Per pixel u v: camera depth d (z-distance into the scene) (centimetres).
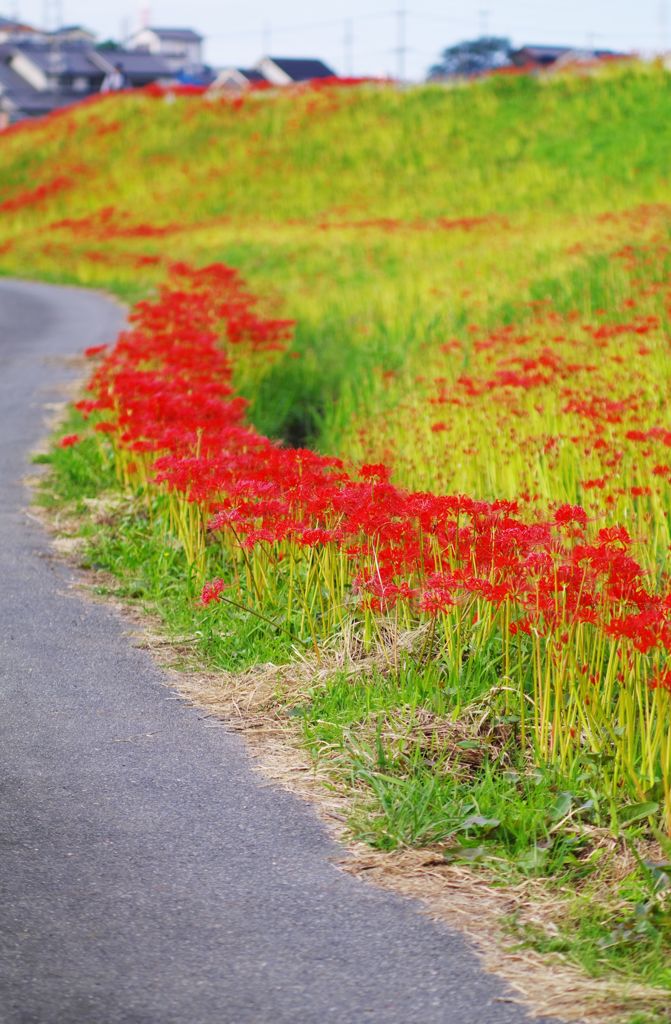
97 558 1003
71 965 445
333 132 5709
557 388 1290
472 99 5478
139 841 542
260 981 438
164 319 1881
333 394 1852
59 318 2933
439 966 448
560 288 2150
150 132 6394
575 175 4109
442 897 498
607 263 2217
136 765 622
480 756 621
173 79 13938
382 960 451
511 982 438
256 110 6347
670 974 439
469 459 1144
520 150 4706
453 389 1415
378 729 623
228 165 5700
